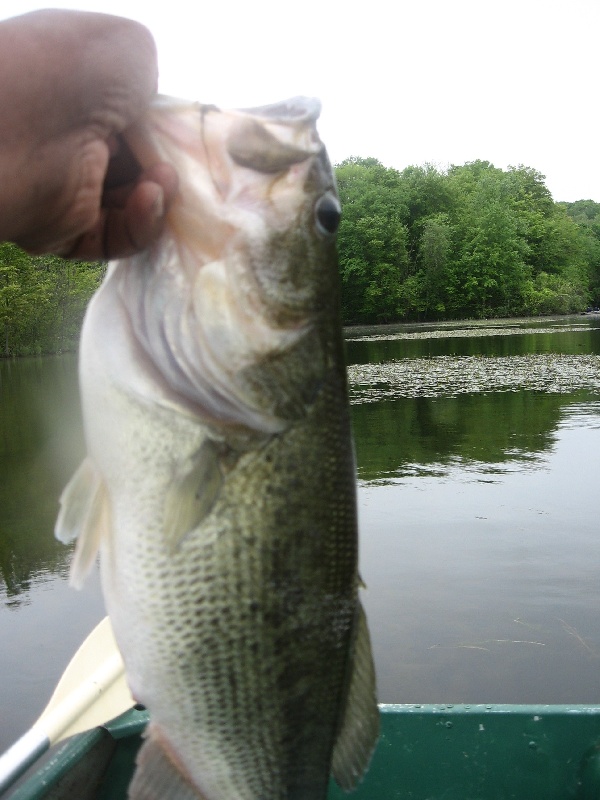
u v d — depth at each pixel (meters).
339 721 0.36
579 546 1.09
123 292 0.32
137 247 0.30
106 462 0.32
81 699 0.51
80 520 0.33
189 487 0.32
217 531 0.32
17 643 0.87
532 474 1.47
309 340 0.33
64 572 1.07
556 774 0.51
